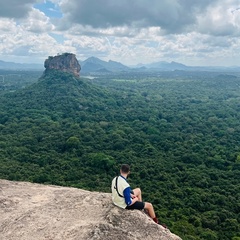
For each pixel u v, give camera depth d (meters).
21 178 52.25
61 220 9.24
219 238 36.19
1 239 8.66
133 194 9.58
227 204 45.38
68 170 58.44
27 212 9.89
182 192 49.12
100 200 10.20
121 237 8.18
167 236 8.52
